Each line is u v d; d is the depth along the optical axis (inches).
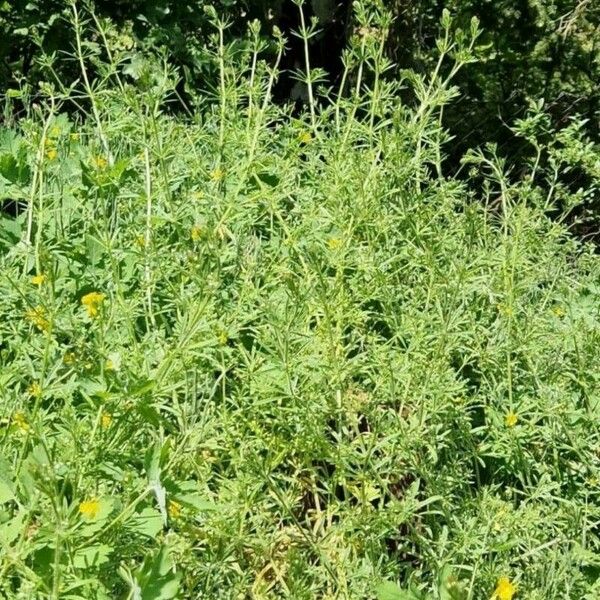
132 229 132.5
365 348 129.5
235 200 136.6
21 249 127.6
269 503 109.9
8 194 136.9
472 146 265.3
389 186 146.2
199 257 103.9
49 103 219.5
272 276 127.0
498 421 122.8
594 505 117.6
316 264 116.8
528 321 132.0
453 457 117.4
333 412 111.3
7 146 156.5
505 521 106.2
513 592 92.5
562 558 105.1
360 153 148.5
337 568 101.0
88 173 135.4
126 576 81.3
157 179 143.2
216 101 220.4
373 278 130.3
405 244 143.5
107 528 84.8
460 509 112.2
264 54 248.5
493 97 264.5
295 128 164.2
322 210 139.6
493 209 172.7
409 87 255.1
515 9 268.1
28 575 79.5
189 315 104.7
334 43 258.5
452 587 80.2
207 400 103.7
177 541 95.9
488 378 132.0
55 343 105.3
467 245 139.6
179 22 235.8
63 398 103.3
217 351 114.6
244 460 103.5
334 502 108.6
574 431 124.8
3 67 234.4
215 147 156.4
